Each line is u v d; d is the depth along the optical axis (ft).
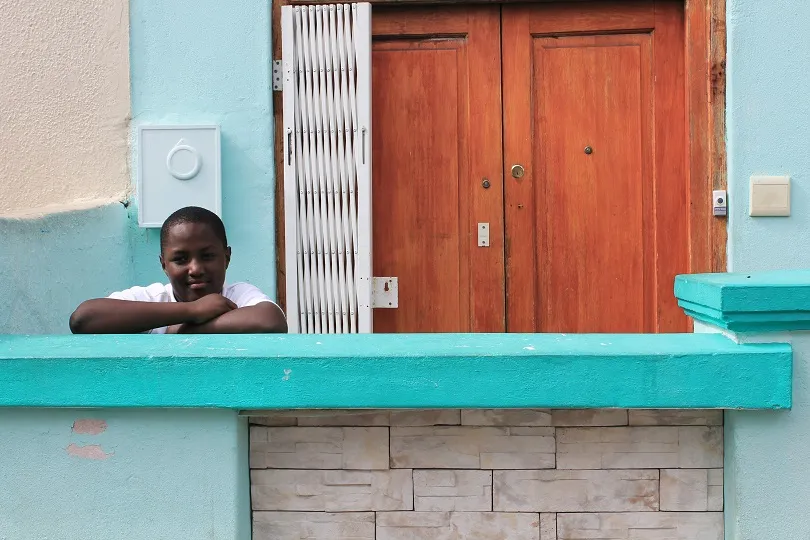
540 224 13.35
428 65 13.35
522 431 6.26
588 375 5.84
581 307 13.32
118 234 12.48
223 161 12.80
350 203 12.79
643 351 5.85
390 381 5.91
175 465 6.21
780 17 12.23
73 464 6.26
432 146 13.38
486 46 13.26
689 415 6.23
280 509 6.38
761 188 12.26
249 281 12.88
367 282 12.80
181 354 6.06
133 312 7.16
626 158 13.21
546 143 13.33
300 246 12.84
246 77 12.81
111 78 12.80
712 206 12.46
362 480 6.34
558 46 13.30
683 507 6.23
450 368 5.89
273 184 12.85
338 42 12.75
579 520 6.26
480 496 6.29
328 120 12.78
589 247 13.29
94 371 6.08
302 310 12.85
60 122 12.71
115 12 12.76
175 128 12.60
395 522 6.32
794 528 5.99
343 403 5.94
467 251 13.39
